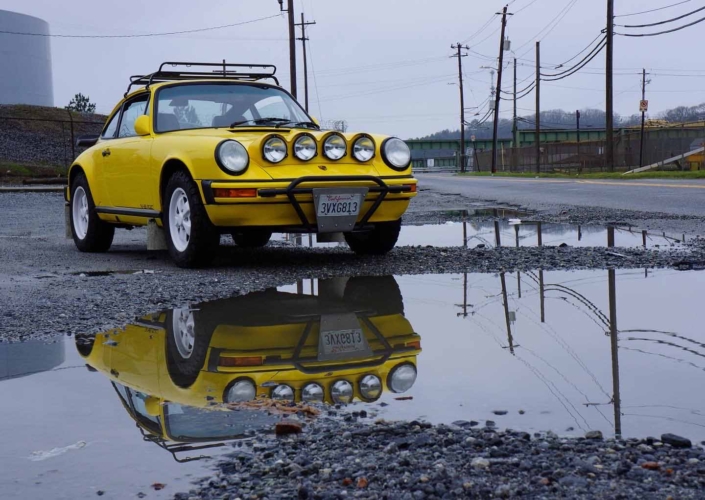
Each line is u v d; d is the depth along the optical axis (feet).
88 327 11.56
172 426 6.94
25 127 148.77
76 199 23.68
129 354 9.80
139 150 19.88
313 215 17.26
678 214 30.25
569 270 16.25
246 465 5.97
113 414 7.30
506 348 9.61
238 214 16.92
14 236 28.91
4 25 184.03
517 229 26.86
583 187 57.52
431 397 7.64
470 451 6.10
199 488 5.56
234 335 10.75
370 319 11.66
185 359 9.46
